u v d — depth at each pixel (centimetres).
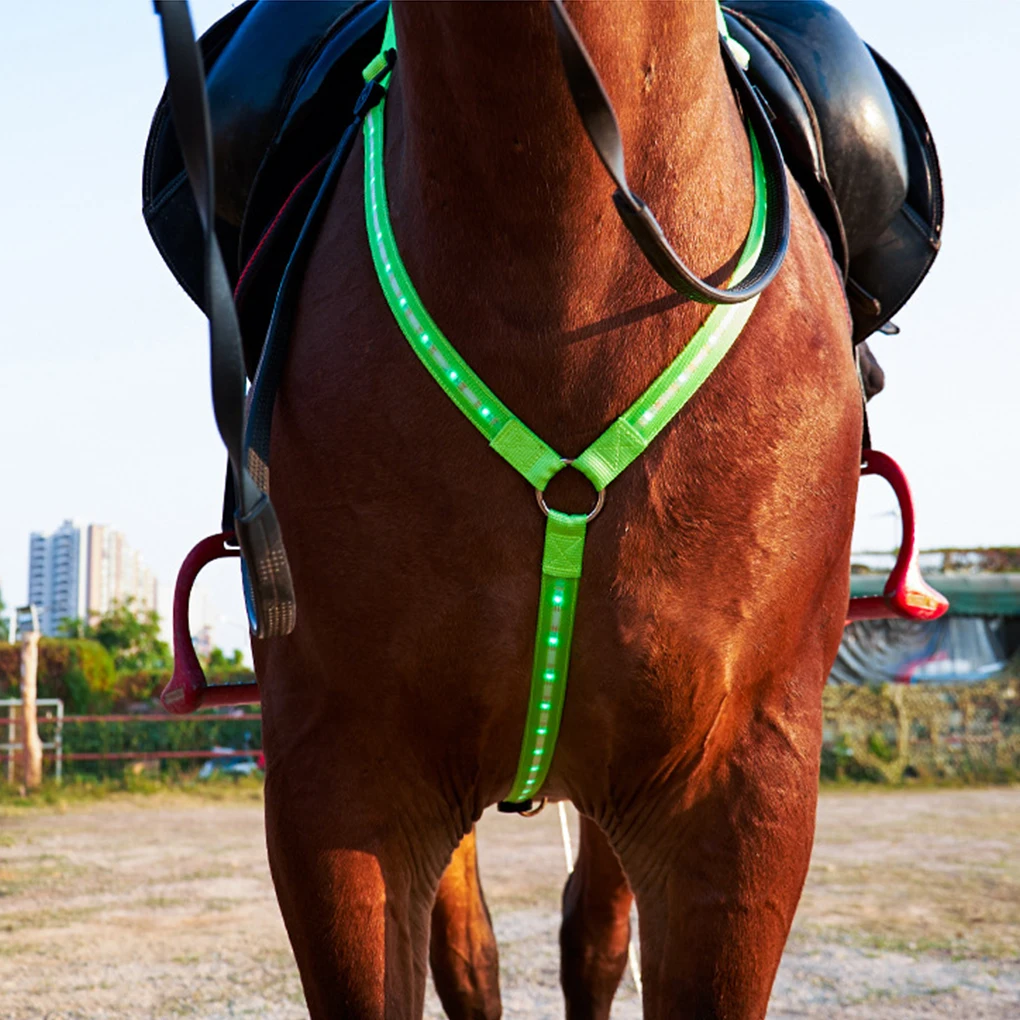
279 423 179
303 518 174
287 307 184
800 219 195
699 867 180
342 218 187
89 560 6962
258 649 191
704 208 171
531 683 174
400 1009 180
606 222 161
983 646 2012
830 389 180
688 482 167
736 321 170
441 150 162
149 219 247
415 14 156
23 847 1000
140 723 1730
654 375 166
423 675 173
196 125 134
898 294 258
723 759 179
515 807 224
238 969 554
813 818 183
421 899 189
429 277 167
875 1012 477
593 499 166
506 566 167
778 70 212
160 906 718
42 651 2003
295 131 214
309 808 176
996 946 593
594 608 170
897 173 238
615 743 182
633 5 154
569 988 311
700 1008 178
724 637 172
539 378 164
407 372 168
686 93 166
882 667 2002
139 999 501
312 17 229
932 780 1669
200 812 1310
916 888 768
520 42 146
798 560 176
